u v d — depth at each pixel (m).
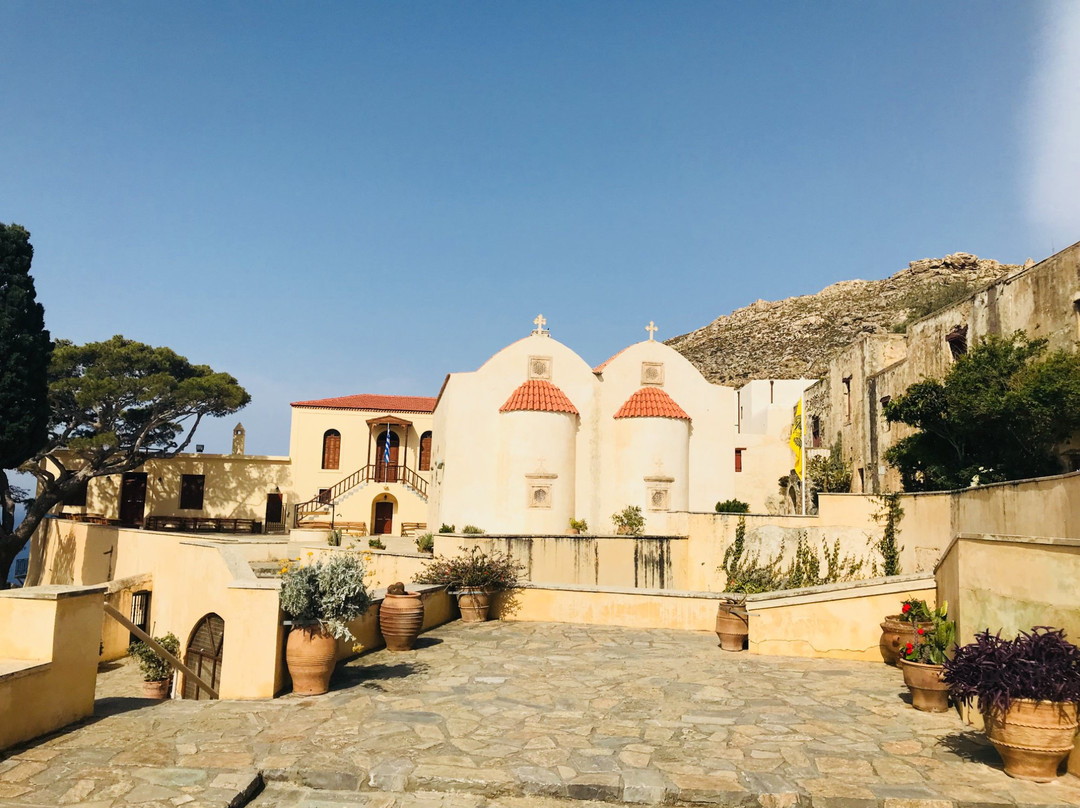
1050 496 9.14
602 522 31.30
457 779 7.25
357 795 7.12
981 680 7.34
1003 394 18.61
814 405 38.41
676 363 32.97
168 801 6.54
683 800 7.05
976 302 23.23
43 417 31.83
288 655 10.27
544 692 10.59
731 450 32.72
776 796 6.97
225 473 44.50
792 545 24.33
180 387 39.44
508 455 30.44
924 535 20.14
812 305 93.69
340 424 45.66
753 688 10.97
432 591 16.12
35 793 6.63
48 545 39.75
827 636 13.30
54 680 8.29
